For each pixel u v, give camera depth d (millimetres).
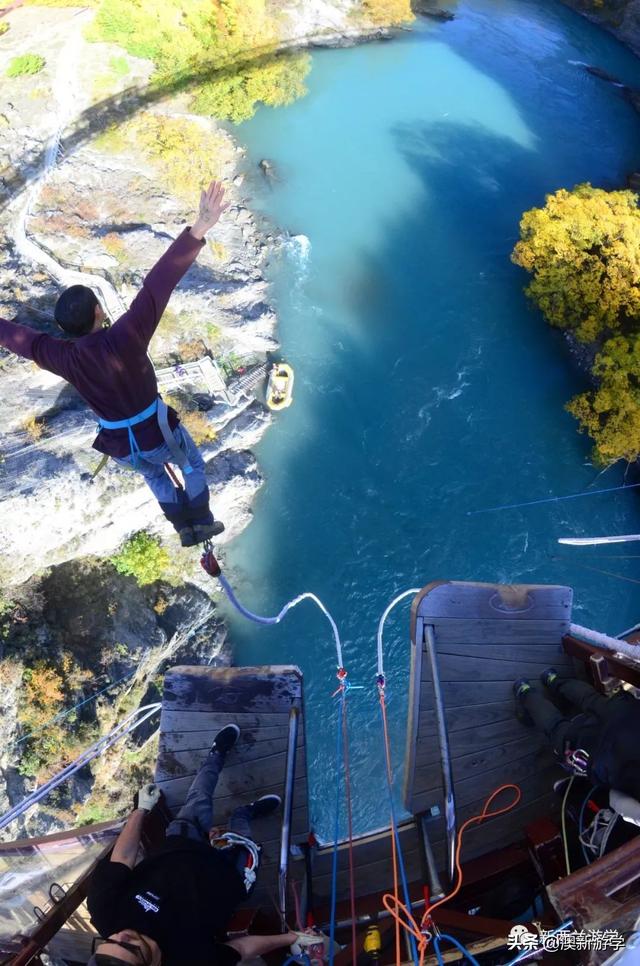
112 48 44438
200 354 38562
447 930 5223
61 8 46000
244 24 45875
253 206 43844
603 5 59719
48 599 34469
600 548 36031
